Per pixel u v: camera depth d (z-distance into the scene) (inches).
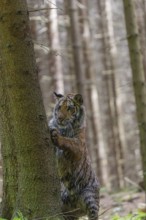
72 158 356.8
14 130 292.2
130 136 1604.3
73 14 1016.9
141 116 511.2
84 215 384.2
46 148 293.9
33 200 293.7
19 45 281.4
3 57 286.0
